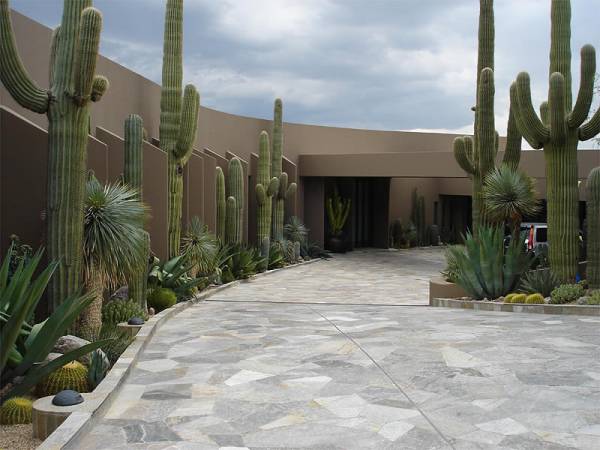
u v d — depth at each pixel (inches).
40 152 361.1
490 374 249.6
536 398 216.4
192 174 721.0
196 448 174.4
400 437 181.3
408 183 1498.5
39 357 222.7
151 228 541.6
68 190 309.3
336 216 1278.3
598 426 188.1
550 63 510.6
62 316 223.6
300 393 227.9
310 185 1212.5
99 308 329.4
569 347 299.4
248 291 661.3
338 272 898.7
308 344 319.6
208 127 911.7
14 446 180.5
